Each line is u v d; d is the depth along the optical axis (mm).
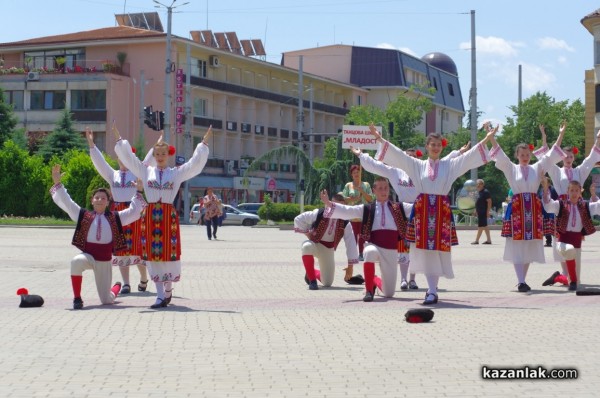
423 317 11422
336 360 8945
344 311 12656
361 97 97000
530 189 15250
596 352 9242
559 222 15547
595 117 57969
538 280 17438
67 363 8867
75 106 69188
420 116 83438
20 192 53688
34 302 13258
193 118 70625
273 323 11438
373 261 13906
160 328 11039
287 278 18062
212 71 74188
